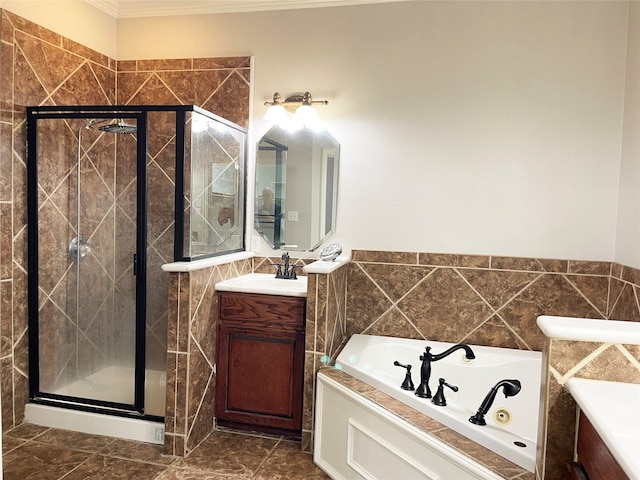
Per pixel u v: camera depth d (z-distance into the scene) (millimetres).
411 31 2930
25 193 2746
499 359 2664
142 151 2668
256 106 3189
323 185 3098
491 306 2869
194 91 3264
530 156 2803
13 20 2615
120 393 2781
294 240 3172
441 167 2918
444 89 2896
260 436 2703
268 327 2646
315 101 3070
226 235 2996
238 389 2719
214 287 2686
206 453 2496
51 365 2879
